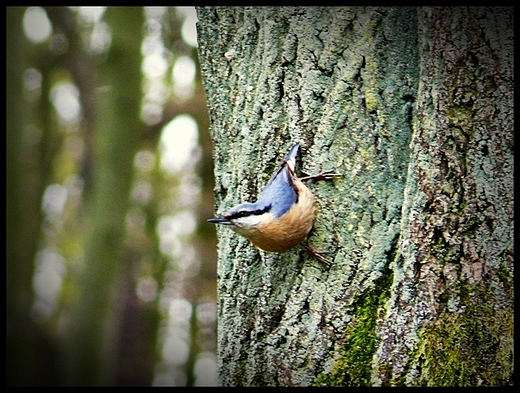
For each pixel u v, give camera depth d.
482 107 5.48
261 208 5.81
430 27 5.62
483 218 5.41
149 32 17.27
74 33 19.09
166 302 20.31
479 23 5.54
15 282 18.95
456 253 5.40
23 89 18.02
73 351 17.41
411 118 5.83
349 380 5.57
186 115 17.94
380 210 5.77
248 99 6.39
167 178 19.72
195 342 19.78
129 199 16.69
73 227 23.16
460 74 5.51
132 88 16.16
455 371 5.29
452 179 5.45
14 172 18.27
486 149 5.45
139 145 16.83
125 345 21.09
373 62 5.89
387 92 5.85
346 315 5.70
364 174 5.84
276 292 6.11
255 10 6.38
